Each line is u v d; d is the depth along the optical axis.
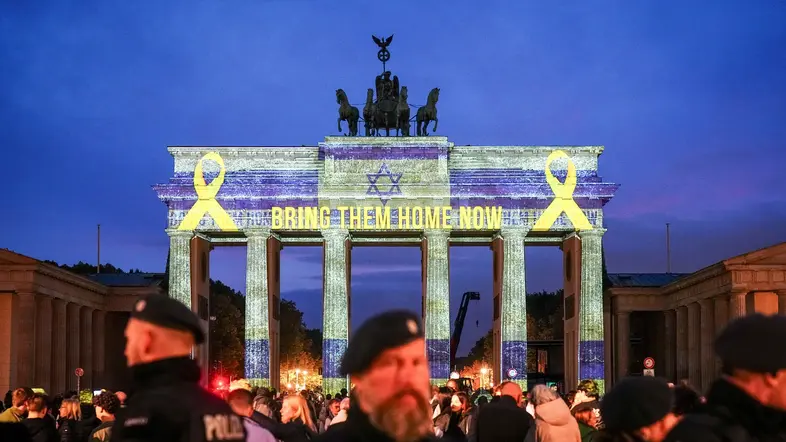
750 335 11.98
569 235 162.00
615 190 157.62
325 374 154.50
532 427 30.17
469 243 171.25
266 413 34.16
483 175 159.00
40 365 141.38
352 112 164.12
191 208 156.88
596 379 154.75
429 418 9.55
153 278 186.75
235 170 158.62
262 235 156.62
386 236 167.25
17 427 25.84
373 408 9.46
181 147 158.25
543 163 159.25
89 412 58.91
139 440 10.30
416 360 9.52
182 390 10.73
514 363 155.62
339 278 156.12
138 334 11.04
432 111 164.62
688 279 154.75
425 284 156.38
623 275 187.38
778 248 135.88
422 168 158.38
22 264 134.12
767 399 11.90
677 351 164.62
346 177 158.00
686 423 12.00
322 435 9.84
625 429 13.70
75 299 154.75
